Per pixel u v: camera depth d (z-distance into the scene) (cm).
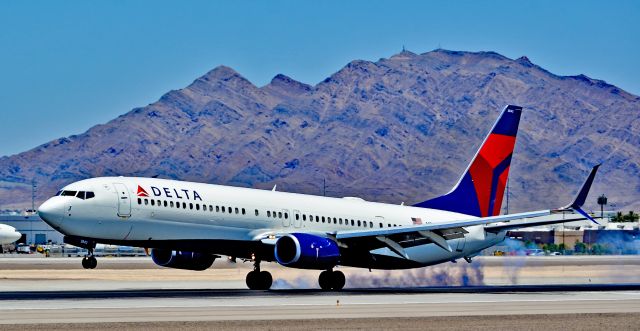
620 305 6888
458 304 6831
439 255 9588
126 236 7988
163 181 8319
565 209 8262
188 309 6219
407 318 5728
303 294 7844
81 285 9406
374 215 9525
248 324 5353
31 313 5875
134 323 5353
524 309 6475
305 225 8975
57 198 7788
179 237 8225
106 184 7950
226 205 8481
